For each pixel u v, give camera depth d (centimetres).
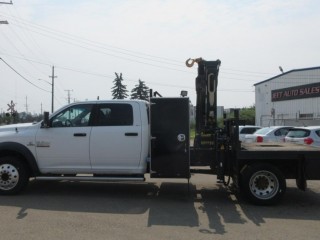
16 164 956
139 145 944
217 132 970
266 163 904
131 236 655
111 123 956
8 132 974
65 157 960
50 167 965
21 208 829
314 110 4209
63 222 729
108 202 898
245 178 895
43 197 940
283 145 1079
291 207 888
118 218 765
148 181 1172
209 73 1015
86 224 720
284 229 713
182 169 933
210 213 820
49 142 960
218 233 682
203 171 973
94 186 1088
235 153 920
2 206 845
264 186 902
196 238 652
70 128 962
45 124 961
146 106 964
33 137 964
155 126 935
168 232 682
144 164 950
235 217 793
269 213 830
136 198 947
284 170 927
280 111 4769
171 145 933
